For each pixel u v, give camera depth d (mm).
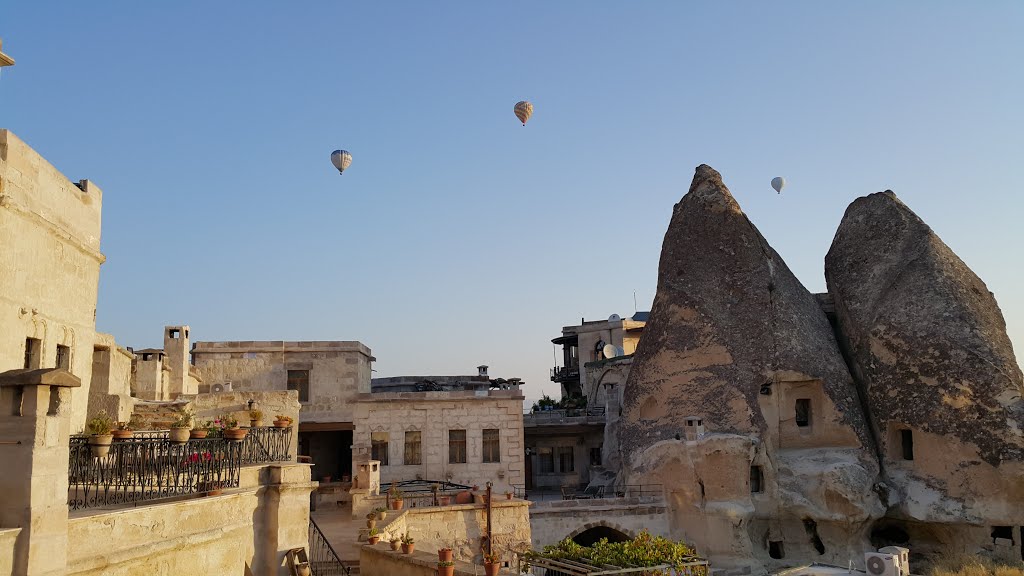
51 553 10031
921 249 40188
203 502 13609
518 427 36500
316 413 37438
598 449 48344
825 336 40344
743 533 34688
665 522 36562
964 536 34844
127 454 13961
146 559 12055
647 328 42062
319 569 19828
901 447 37719
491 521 27672
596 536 38531
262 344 37750
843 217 45219
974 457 34688
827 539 35719
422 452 35750
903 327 38156
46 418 10086
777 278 40750
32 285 16625
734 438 35531
